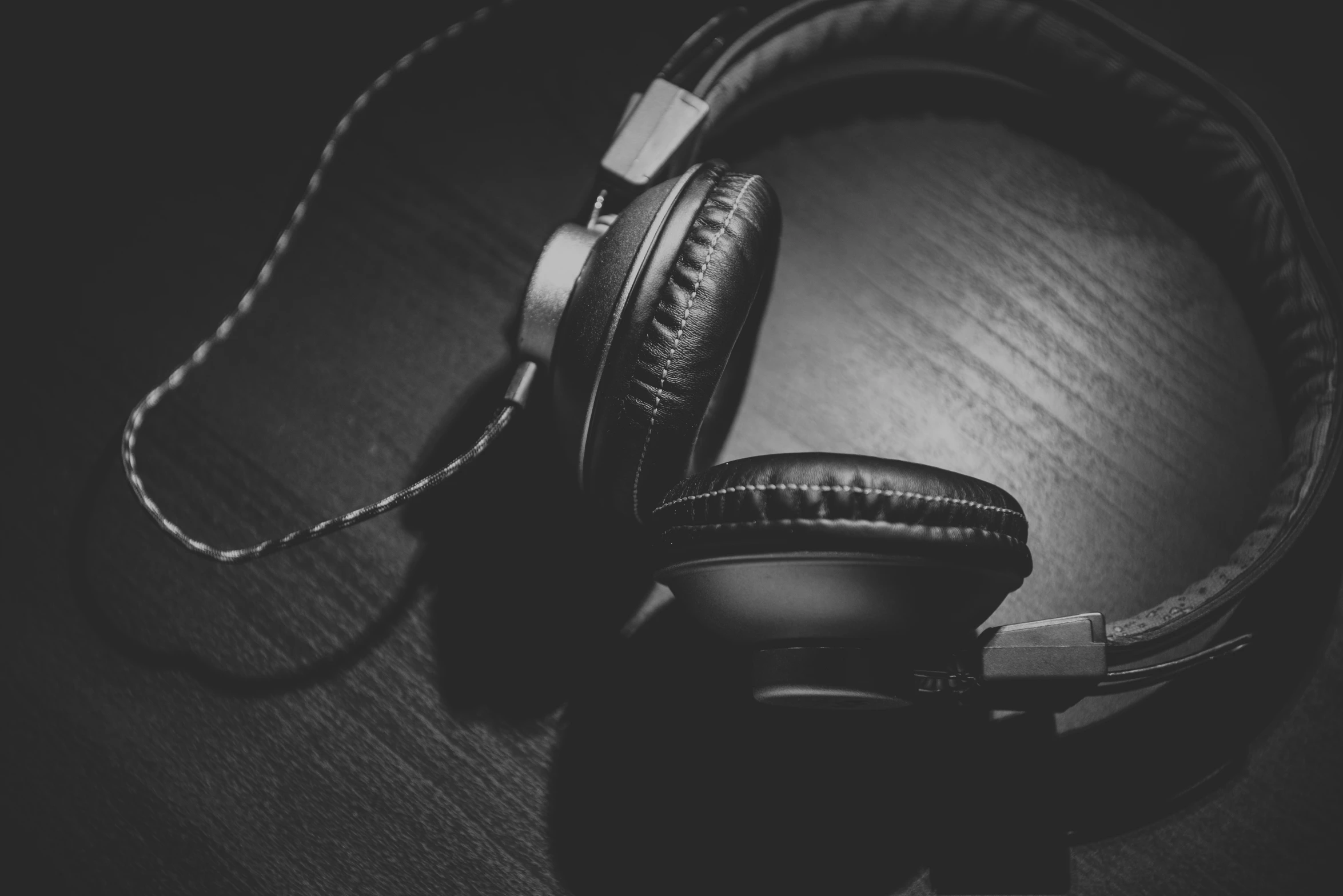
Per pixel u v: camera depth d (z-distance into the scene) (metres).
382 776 0.51
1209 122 0.52
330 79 0.56
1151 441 0.53
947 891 0.50
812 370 0.54
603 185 0.50
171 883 0.50
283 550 0.51
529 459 0.53
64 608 0.52
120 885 0.50
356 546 0.52
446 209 0.55
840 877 0.50
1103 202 0.55
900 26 0.54
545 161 0.55
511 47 0.56
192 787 0.51
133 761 0.51
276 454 0.53
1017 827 0.50
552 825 0.50
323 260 0.54
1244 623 0.51
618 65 0.56
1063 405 0.53
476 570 0.52
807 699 0.47
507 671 0.51
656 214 0.46
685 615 0.52
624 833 0.50
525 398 0.48
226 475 0.53
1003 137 0.55
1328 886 0.50
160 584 0.52
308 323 0.54
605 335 0.46
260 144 0.56
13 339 0.54
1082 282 0.54
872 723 0.51
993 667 0.47
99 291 0.54
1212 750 0.51
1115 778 0.50
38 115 0.56
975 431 0.53
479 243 0.55
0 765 0.51
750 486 0.44
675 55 0.51
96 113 0.56
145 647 0.52
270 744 0.51
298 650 0.52
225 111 0.56
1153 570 0.52
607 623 0.52
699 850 0.50
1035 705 0.48
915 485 0.44
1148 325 0.54
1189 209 0.55
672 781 0.51
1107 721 0.51
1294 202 0.51
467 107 0.56
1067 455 0.53
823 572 0.44
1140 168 0.55
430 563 0.52
